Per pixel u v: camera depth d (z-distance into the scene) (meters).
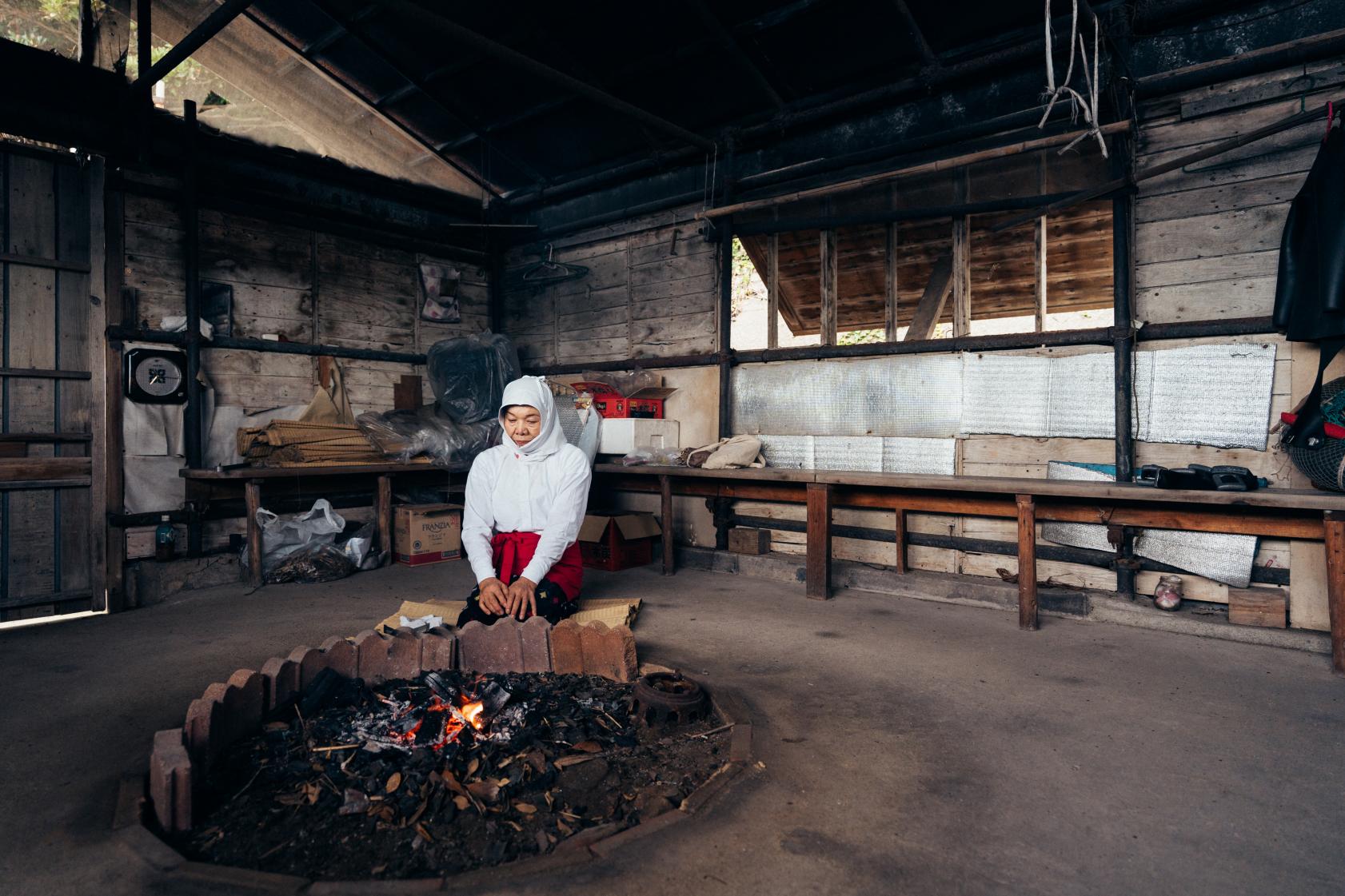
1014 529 4.60
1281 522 3.49
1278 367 3.82
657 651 3.47
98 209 4.83
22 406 4.56
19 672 3.31
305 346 5.91
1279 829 1.93
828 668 3.24
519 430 3.35
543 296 7.14
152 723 2.70
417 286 6.80
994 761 2.32
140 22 4.71
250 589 5.00
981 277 6.48
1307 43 3.69
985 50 4.69
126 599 4.79
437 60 5.58
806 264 6.35
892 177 4.64
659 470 5.31
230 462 5.48
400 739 2.23
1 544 4.45
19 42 4.53
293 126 6.00
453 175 7.02
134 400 4.95
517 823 1.88
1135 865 1.76
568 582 3.45
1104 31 3.96
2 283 4.49
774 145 5.63
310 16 5.24
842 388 5.26
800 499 4.98
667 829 1.88
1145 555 4.10
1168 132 4.12
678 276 6.16
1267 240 3.83
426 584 5.09
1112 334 4.21
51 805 2.05
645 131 5.98
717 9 4.74
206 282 5.43
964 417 4.77
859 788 2.13
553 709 2.51
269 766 2.11
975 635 3.79
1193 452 4.04
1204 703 2.82
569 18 5.00
